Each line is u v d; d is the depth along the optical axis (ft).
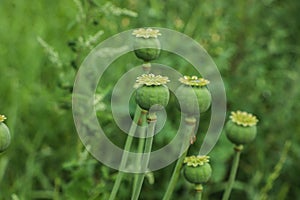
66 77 5.94
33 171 6.28
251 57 7.23
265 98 7.22
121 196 5.98
